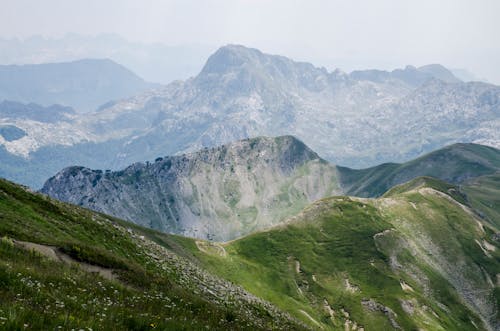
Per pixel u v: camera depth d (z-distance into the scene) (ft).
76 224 173.58
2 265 66.85
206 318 104.88
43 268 82.02
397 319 559.79
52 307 54.65
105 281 91.45
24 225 130.82
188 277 199.72
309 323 495.82
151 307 81.05
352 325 547.49
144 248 212.02
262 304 261.24
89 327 49.29
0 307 45.37
